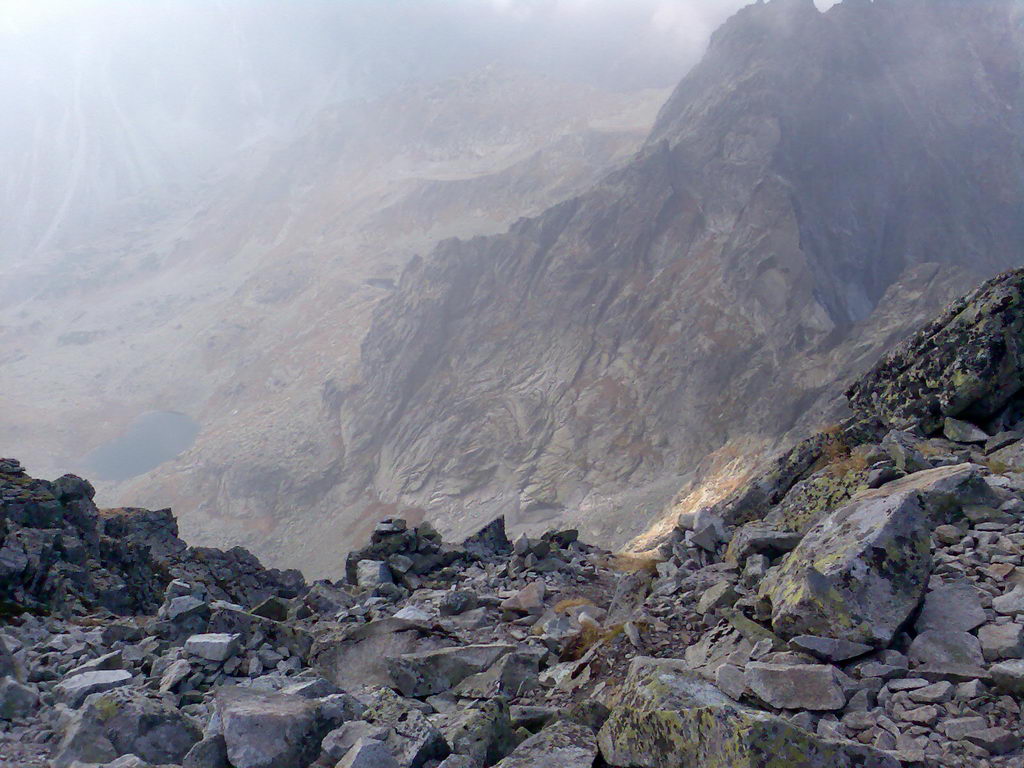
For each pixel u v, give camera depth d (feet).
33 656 41.27
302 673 40.83
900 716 23.29
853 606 27.27
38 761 26.55
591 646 38.40
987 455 50.01
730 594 36.35
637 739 22.30
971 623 26.99
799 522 45.39
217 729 26.50
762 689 25.35
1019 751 20.99
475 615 53.67
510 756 23.82
